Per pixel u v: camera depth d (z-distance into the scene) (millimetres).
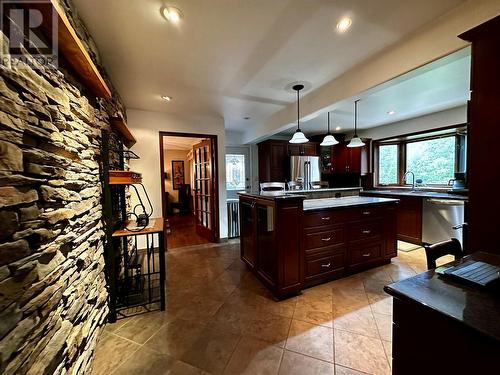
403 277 2715
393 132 4891
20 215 868
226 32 1781
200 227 4949
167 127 3945
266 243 2508
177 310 2090
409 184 4863
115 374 1400
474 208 1312
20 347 823
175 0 1441
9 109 828
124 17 1575
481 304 763
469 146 1329
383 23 1715
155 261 3406
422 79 2699
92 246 1642
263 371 1406
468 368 671
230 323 1886
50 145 1117
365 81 2299
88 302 1510
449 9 1586
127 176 1995
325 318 1935
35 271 936
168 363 1478
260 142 5867
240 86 2844
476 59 1276
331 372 1391
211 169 4457
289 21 1669
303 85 2838
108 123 2268
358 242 2809
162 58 2146
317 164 5785
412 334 824
